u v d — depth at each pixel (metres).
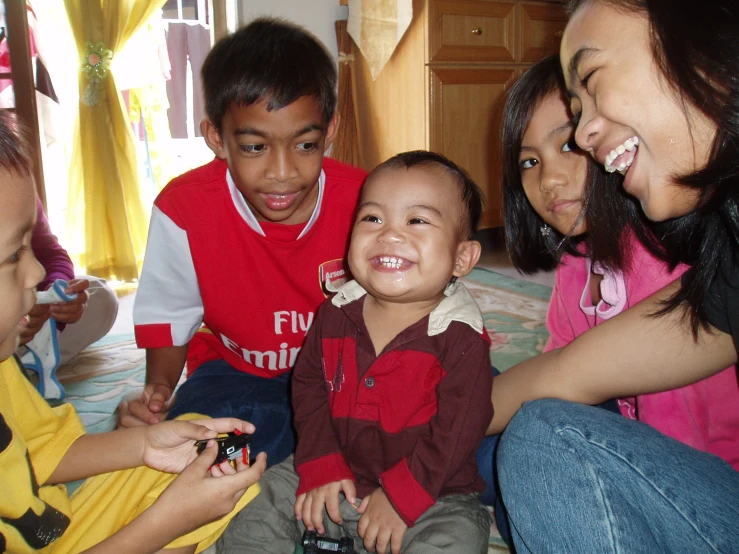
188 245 1.12
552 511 0.70
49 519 0.77
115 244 2.79
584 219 0.95
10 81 2.68
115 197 2.75
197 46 3.72
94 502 0.87
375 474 0.96
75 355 1.90
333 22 3.12
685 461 0.66
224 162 1.15
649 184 0.67
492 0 2.82
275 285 1.14
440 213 0.91
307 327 1.19
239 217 1.09
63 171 3.34
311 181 1.02
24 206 0.63
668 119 0.62
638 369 0.81
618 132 0.66
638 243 0.94
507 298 2.39
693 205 0.67
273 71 0.95
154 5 2.78
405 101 2.86
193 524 0.80
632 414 1.04
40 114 3.14
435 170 0.93
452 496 0.92
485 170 2.98
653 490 0.64
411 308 0.95
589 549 0.66
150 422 1.08
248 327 1.18
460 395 0.90
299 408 1.00
